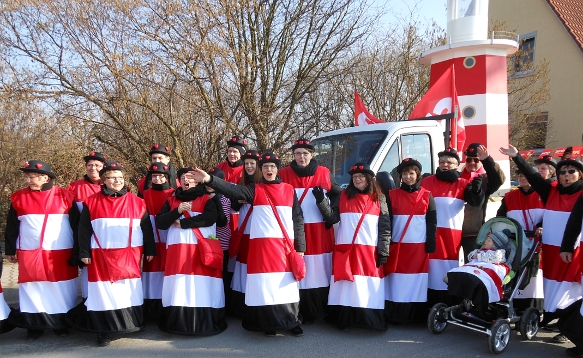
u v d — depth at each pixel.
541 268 5.61
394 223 5.49
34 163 4.85
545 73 17.72
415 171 5.40
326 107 13.47
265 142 10.57
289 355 4.66
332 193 5.47
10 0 8.62
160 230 5.48
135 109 9.68
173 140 9.83
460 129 8.43
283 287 4.91
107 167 4.84
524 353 4.84
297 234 5.04
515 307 5.71
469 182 5.71
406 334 5.28
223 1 9.12
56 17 8.80
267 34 10.90
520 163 5.39
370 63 15.13
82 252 4.74
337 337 5.14
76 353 4.70
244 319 5.06
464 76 10.95
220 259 5.06
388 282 5.51
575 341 4.64
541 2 19.98
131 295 4.89
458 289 4.84
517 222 5.19
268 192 5.00
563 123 19.28
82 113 9.41
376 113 15.38
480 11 11.35
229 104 10.16
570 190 5.16
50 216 4.89
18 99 8.88
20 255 4.83
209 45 9.02
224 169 6.57
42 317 4.82
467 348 4.92
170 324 4.96
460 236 5.66
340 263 5.12
